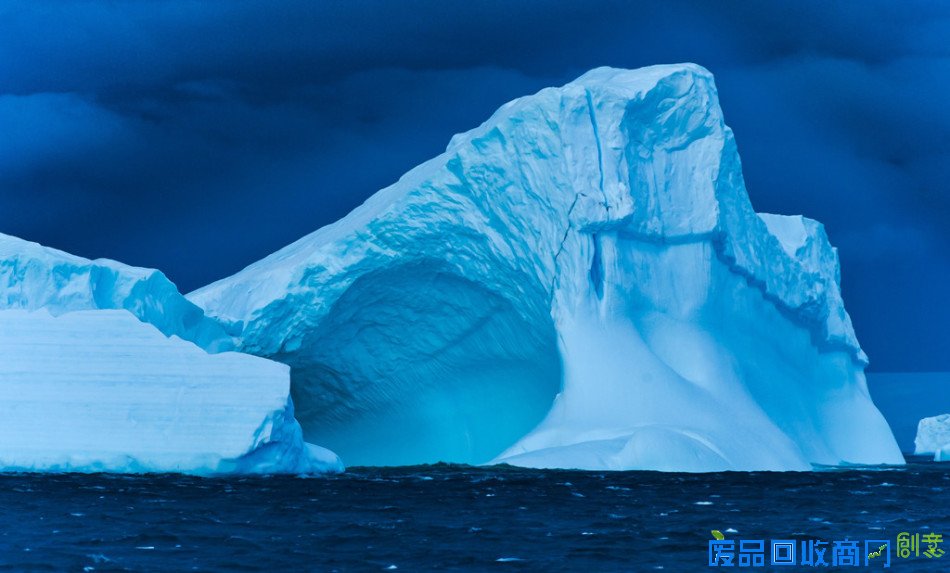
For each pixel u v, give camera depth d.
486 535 106.25
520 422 196.12
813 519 120.56
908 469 189.50
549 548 100.00
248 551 96.69
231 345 185.62
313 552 96.75
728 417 171.12
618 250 178.00
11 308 158.25
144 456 143.00
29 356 147.38
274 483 140.88
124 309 154.38
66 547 96.88
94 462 142.38
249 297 188.88
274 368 147.75
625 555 97.31
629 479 150.50
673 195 184.75
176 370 146.38
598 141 178.00
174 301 175.50
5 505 118.00
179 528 106.94
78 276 162.00
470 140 181.50
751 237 195.25
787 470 168.00
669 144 185.38
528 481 148.75
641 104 180.38
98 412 144.62
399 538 104.00
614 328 175.00
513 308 187.50
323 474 156.38
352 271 183.50
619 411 168.00
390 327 194.50
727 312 191.00
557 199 178.25
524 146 179.88
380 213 182.75
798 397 198.38
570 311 176.25
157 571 88.06
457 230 183.62
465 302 190.88
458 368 197.38
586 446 161.62
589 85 178.62
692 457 158.75
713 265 185.62
